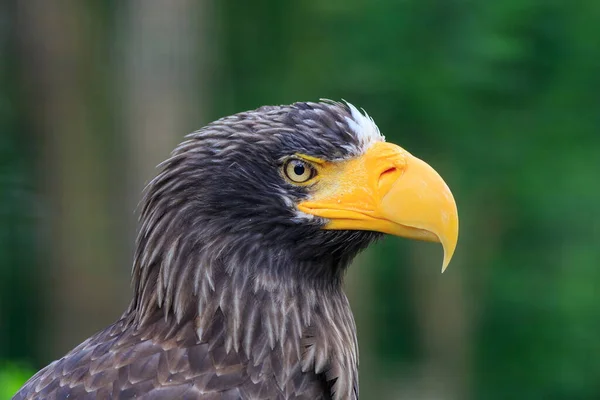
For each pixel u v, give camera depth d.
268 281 5.40
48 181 15.45
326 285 5.68
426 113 16.50
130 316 5.59
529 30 16.22
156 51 13.77
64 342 14.78
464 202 18.69
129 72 13.91
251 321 5.31
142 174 13.88
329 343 5.48
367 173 5.49
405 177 5.48
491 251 20.22
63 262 14.87
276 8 17.88
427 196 5.44
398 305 21.39
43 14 15.66
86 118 15.45
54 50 15.62
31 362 17.05
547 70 16.83
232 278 5.34
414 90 16.25
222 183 5.35
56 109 15.59
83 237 14.82
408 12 15.95
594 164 17.73
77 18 15.66
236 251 5.37
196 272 5.32
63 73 15.62
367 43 16.33
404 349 22.41
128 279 14.52
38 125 15.77
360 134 5.55
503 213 19.08
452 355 21.05
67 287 14.80
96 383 5.08
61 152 15.38
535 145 17.55
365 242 5.65
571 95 17.03
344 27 16.56
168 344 5.26
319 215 5.45
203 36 14.35
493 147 17.05
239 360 5.25
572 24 16.39
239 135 5.40
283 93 17.69
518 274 20.42
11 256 16.45
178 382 5.12
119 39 14.92
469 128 16.81
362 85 16.47
